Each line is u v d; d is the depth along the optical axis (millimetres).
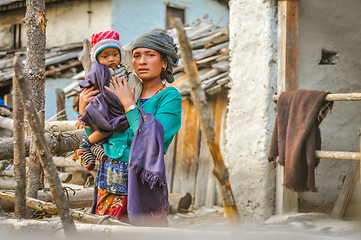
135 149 2104
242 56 6168
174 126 2215
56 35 13117
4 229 1490
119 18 12320
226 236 947
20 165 2041
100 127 2191
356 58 6391
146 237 1166
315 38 6141
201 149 7625
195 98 891
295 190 5031
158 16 13570
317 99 4965
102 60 2330
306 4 6043
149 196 2160
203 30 9586
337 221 4949
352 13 6359
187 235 1017
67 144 3461
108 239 1280
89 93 2262
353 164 5203
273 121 5910
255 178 5945
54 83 11992
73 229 1275
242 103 6133
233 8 6289
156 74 2293
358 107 6336
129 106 2182
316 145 5047
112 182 2217
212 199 7441
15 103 2061
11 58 13422
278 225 5051
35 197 2750
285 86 5711
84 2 12617
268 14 5883
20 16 13992
